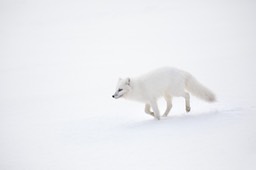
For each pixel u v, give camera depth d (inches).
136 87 570.9
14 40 3051.2
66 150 463.2
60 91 1070.4
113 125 575.8
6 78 1446.9
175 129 472.1
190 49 1628.9
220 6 3646.7
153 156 382.9
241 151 354.6
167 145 410.9
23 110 844.6
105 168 369.1
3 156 467.2
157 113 558.3
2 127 669.9
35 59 1985.7
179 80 557.0
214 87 778.2
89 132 547.5
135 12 4360.2
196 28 2449.6
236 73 912.9
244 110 518.0
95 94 951.0
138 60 1553.9
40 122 682.8
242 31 1921.8
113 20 3870.6
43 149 483.5
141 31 2844.5
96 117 660.1
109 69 1401.3
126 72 1272.1
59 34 3225.9
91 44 2444.6
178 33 2372.0
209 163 338.3
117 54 1871.3
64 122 650.2
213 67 1065.5
